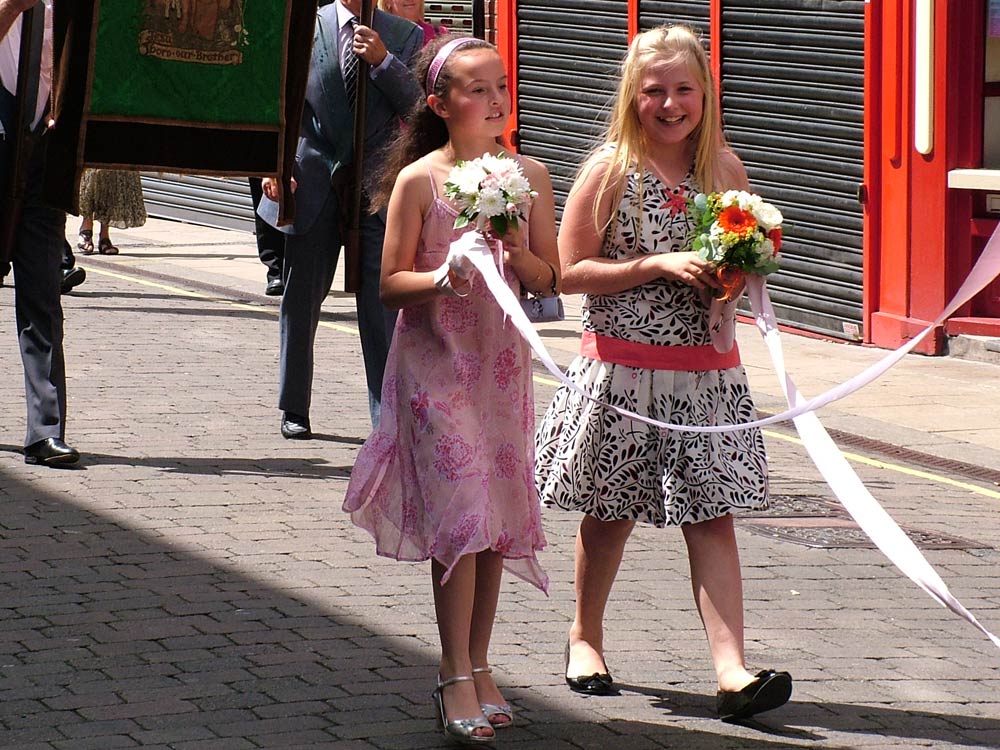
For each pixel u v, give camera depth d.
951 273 17.98
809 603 9.51
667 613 9.18
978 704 7.93
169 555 9.97
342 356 17.42
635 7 21.38
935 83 17.84
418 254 7.43
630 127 7.67
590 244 7.71
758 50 19.92
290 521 10.80
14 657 8.15
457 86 7.38
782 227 7.39
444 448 7.22
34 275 12.16
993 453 13.86
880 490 12.62
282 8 12.13
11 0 11.12
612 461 7.64
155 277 23.62
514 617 9.04
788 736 7.40
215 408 14.49
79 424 13.68
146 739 7.12
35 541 10.20
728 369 7.68
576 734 7.36
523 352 7.39
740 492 7.52
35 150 12.09
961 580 10.11
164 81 11.95
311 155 12.91
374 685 7.88
